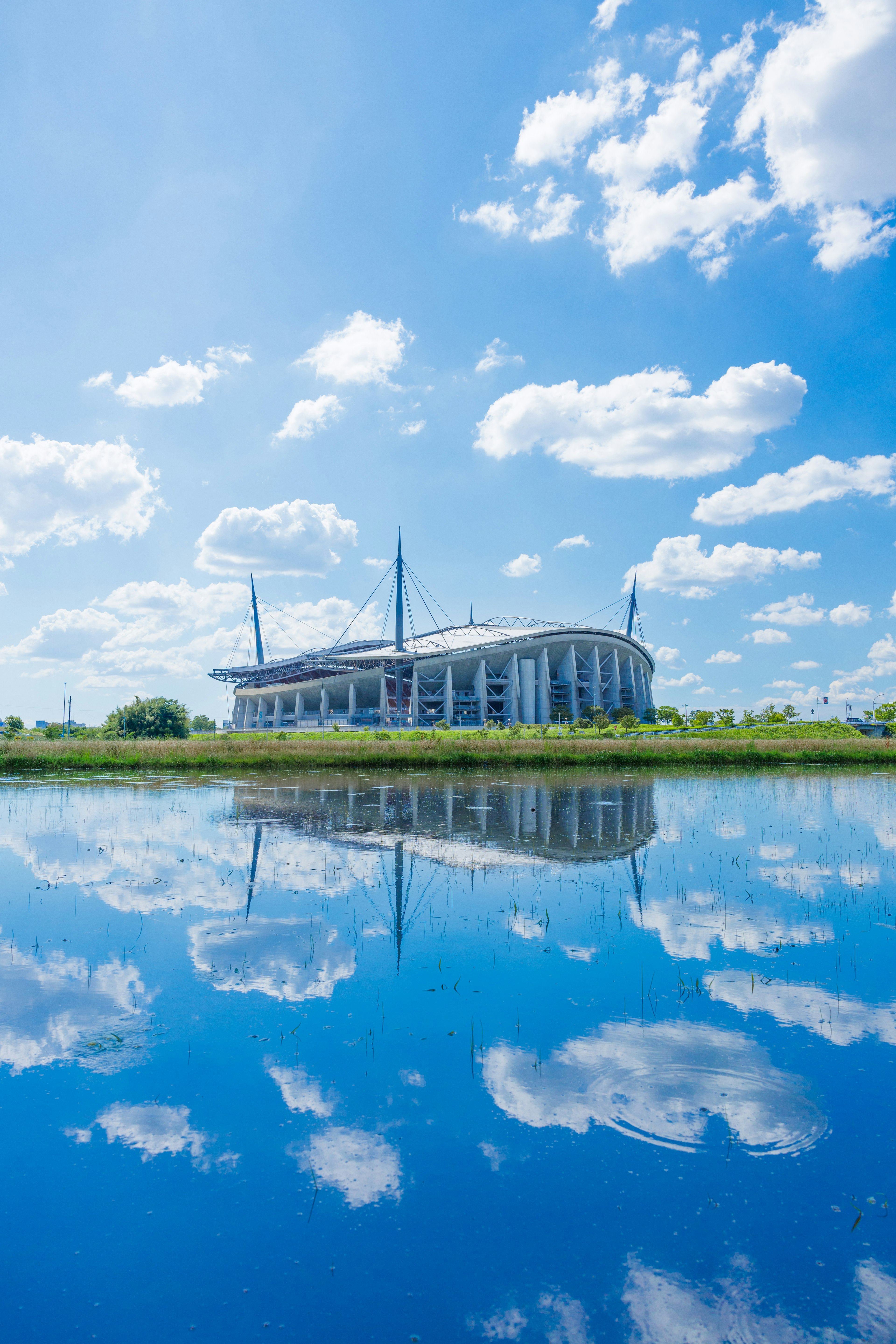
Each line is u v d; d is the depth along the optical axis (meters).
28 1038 7.60
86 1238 4.84
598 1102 6.34
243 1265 4.63
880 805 25.77
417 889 13.56
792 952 10.07
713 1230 4.84
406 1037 7.58
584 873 14.86
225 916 11.86
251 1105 6.35
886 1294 4.30
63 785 34.28
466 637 118.62
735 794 29.34
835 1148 5.65
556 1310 4.23
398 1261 4.63
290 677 129.88
